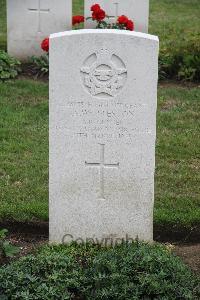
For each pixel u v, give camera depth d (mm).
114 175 6602
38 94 11117
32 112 10352
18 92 11141
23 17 12383
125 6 12164
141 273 6043
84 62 6309
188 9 18531
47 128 9805
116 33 6234
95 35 6238
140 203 6672
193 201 7785
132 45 6254
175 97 11203
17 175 8344
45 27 12430
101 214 6715
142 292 5914
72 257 6500
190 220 7309
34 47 12523
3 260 6574
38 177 8297
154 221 7289
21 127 9797
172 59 12195
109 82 6344
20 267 6207
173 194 7953
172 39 14703
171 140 9453
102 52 6277
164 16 17516
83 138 6500
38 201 7699
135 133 6477
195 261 6664
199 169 8625
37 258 6340
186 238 7164
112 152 6539
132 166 6566
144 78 6324
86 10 12258
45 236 7176
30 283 6023
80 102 6402
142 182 6613
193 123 10133
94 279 6039
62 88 6371
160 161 8828
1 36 14914
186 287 5973
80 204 6688
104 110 6422
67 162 6570
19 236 7160
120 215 6715
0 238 6918
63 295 5941
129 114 6430
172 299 5859
